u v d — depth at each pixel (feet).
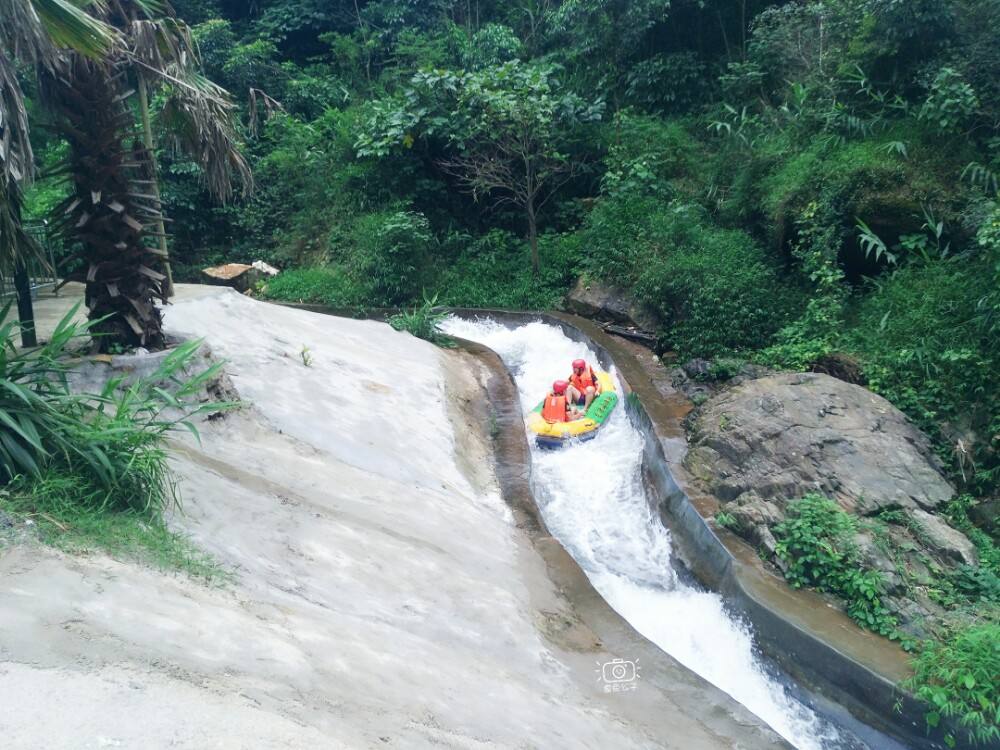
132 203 25.67
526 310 56.24
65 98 23.53
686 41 65.51
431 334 49.90
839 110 44.47
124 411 18.31
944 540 25.14
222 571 16.67
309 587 18.39
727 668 23.54
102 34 19.74
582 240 59.11
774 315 42.52
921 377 33.30
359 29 83.05
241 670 12.51
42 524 14.94
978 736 18.25
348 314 59.11
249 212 73.82
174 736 9.88
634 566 28.78
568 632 22.48
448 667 17.02
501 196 66.08
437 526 25.84
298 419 29.89
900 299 36.47
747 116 57.16
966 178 37.50
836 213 39.81
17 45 18.02
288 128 73.36
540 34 77.00
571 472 35.50
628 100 65.67
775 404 32.14
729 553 26.20
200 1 86.69
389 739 12.19
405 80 73.92
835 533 25.13
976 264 34.76
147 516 17.35
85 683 10.59
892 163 38.78
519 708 16.49
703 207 53.83
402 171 66.90
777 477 28.66
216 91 29.96
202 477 21.47
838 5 48.47
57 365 18.90
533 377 47.34
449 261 64.08
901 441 29.76
